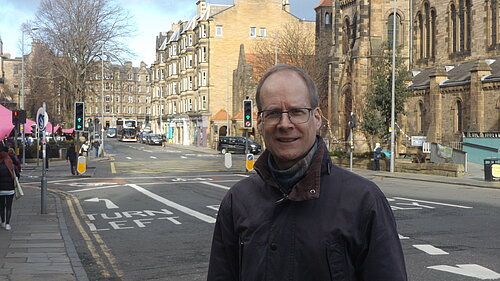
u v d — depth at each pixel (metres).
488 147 34.88
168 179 28.69
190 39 87.31
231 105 78.62
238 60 73.94
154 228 13.13
